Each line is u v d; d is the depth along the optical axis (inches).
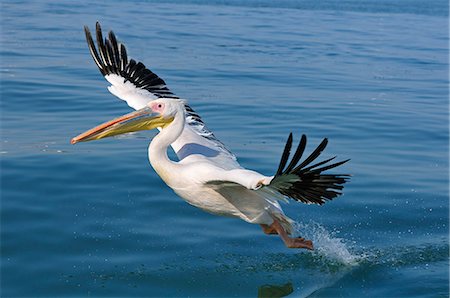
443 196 451.2
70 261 347.6
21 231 371.9
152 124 333.1
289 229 335.3
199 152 344.5
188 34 1115.3
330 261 365.1
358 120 629.0
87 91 681.6
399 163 514.9
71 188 429.4
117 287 328.2
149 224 390.9
